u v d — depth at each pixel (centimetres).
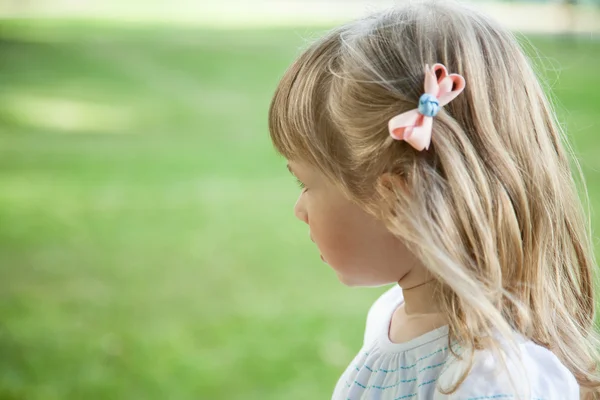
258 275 456
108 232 531
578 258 141
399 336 135
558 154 137
